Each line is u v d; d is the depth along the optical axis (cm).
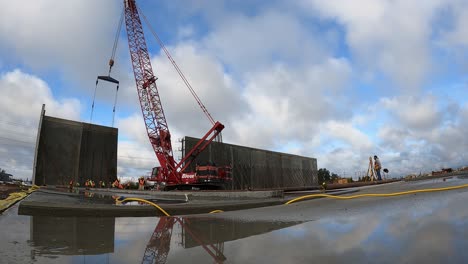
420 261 267
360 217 510
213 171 3847
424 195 795
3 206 898
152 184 4312
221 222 565
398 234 363
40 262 327
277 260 304
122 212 898
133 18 4369
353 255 300
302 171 7206
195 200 1891
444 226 379
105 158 4934
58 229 539
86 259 339
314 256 308
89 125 4831
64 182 4441
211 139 4250
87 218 720
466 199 603
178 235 462
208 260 321
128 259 336
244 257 323
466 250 286
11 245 405
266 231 455
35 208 830
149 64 4391
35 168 4216
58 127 4559
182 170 4156
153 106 4297
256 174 5781
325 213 601
